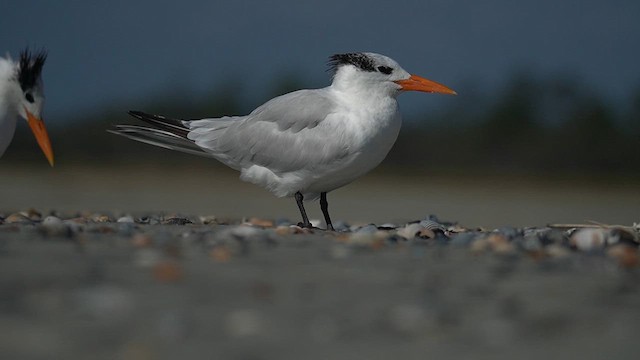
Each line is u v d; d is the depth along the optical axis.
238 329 5.93
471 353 5.55
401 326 6.09
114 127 14.18
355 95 12.92
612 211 26.59
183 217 14.99
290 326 6.04
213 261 8.28
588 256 9.06
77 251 8.63
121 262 8.04
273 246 9.42
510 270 8.12
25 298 6.55
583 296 7.03
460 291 7.15
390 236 10.45
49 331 5.76
